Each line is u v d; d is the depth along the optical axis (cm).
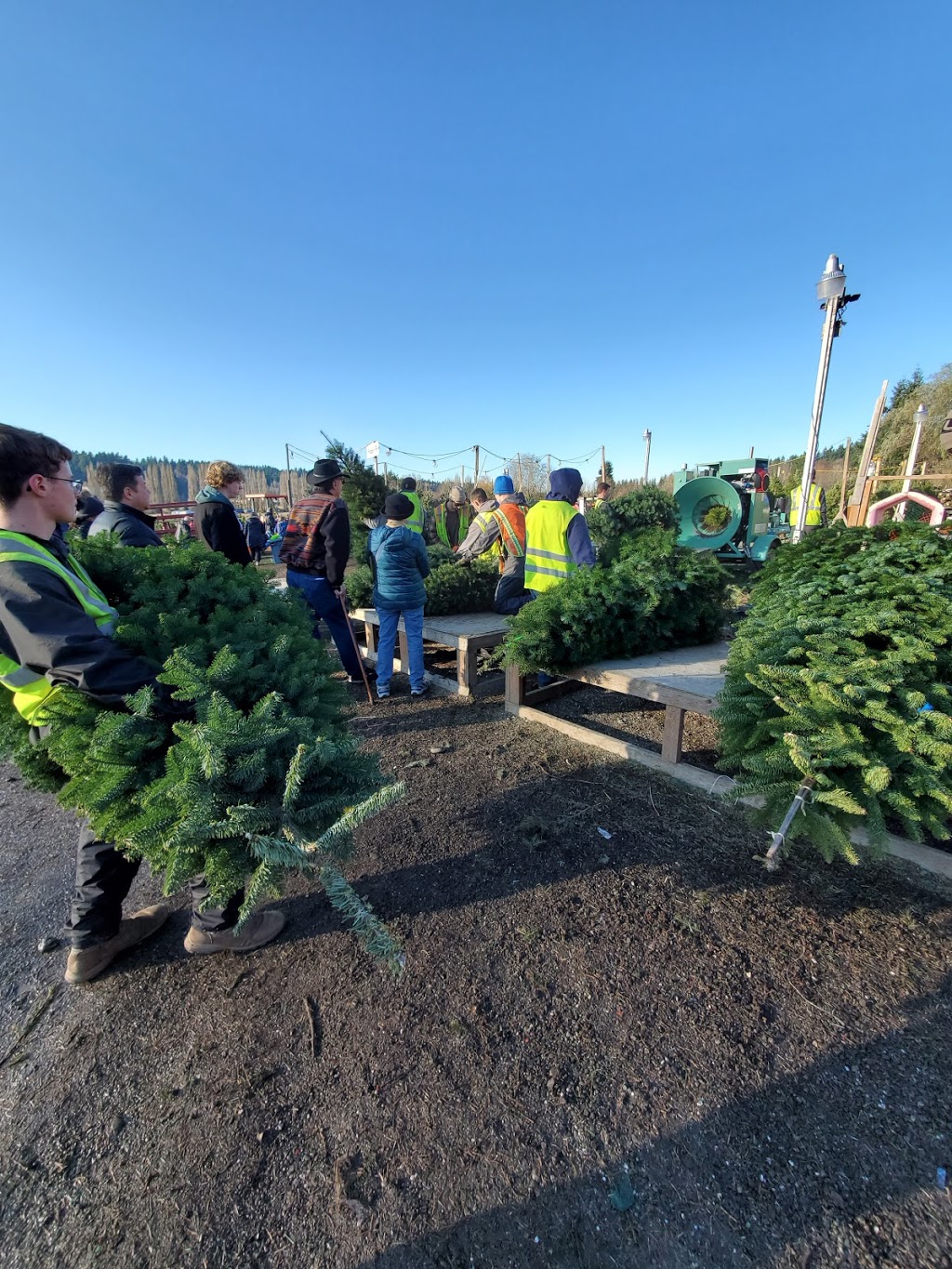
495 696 463
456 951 200
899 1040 160
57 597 148
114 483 342
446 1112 148
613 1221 124
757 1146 136
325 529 444
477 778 324
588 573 387
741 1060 157
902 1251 115
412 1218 126
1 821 312
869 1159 132
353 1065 162
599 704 452
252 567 297
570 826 271
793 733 199
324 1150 141
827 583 289
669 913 212
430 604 571
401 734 395
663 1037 165
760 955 192
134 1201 132
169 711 158
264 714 159
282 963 200
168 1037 174
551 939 203
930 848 234
